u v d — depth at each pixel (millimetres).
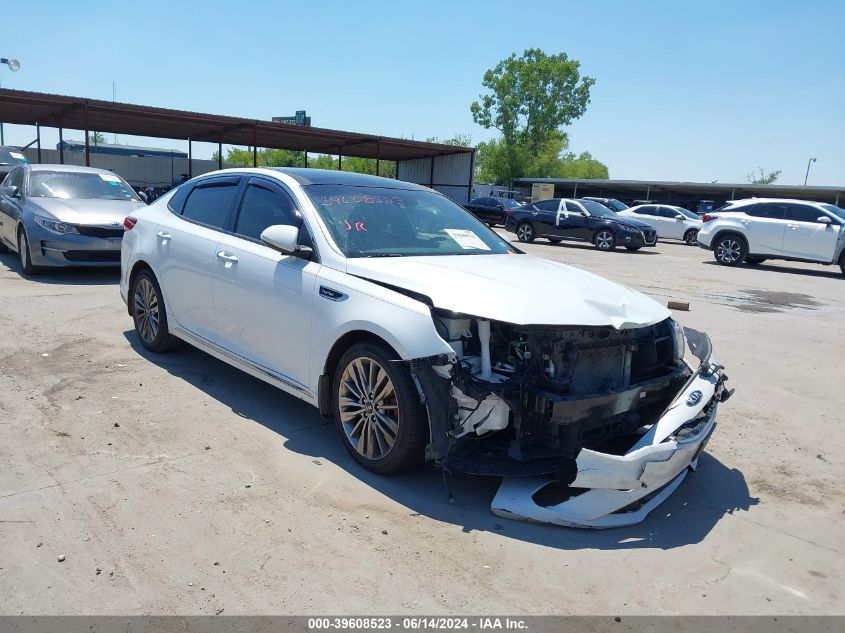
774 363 6844
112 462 3742
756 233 16812
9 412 4348
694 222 26531
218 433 4234
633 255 19484
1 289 8250
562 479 3203
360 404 3777
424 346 3299
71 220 8891
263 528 3160
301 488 3572
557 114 75375
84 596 2600
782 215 16625
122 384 5023
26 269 9219
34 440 3959
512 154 75438
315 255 4078
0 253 11430
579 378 3398
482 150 80812
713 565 3094
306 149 36531
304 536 3109
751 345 7598
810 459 4426
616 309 3582
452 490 3654
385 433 3641
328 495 3514
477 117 77875
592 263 16125
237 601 2625
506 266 4160
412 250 4297
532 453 3307
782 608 2791
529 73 73625
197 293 4969
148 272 5645
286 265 4180
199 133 30938
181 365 5566
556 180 59688
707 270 15836
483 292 3475
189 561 2867
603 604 2746
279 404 4809
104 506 3271
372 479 3721
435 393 3297
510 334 3385
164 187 34344
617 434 3578
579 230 21031
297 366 4113
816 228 16000
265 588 2715
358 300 3680
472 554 3053
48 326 6586
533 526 3334
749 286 12984
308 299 3971
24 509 3197
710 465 4262
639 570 3016
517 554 3078
